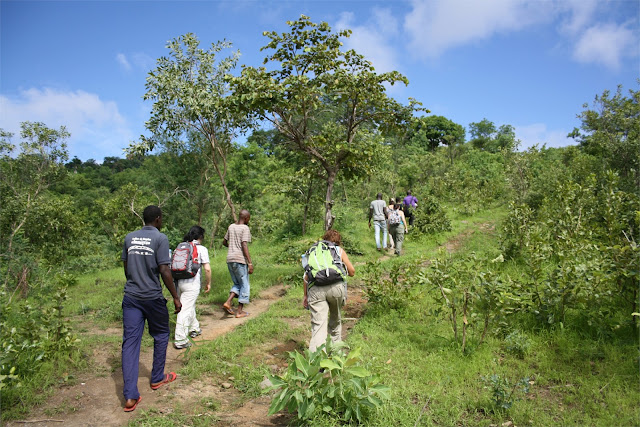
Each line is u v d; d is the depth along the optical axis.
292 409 3.23
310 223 15.84
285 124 7.99
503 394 3.30
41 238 14.29
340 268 4.42
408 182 29.17
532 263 5.27
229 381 4.17
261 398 3.81
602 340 4.32
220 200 17.55
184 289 5.32
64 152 14.41
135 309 3.80
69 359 4.46
